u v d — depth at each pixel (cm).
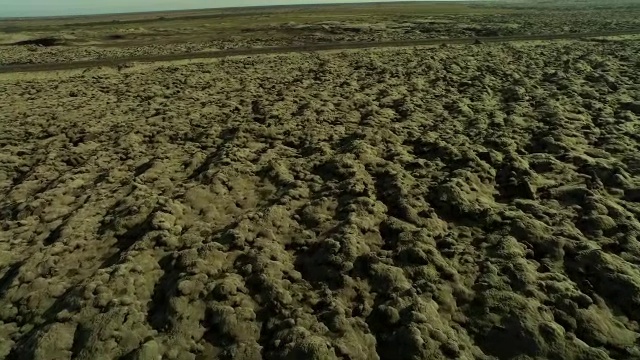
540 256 882
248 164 1308
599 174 1157
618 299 771
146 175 1259
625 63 2425
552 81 2084
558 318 736
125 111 1973
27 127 1783
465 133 1477
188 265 855
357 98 1930
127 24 9712
